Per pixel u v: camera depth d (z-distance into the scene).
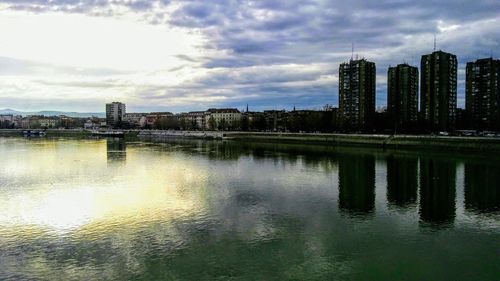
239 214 58.09
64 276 37.88
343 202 65.81
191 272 38.53
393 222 54.81
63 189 76.31
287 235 48.94
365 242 46.84
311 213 59.00
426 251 44.22
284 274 38.19
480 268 39.91
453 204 65.12
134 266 39.91
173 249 44.31
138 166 111.69
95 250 44.09
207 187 78.62
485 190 76.62
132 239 47.53
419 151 155.38
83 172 98.94
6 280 37.03
